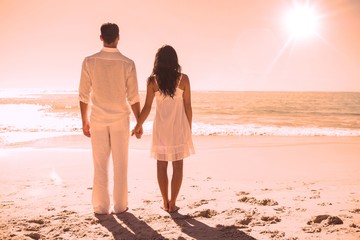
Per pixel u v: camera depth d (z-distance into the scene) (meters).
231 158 7.96
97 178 3.80
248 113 29.58
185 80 3.76
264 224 3.43
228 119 22.66
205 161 7.58
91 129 3.79
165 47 3.73
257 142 10.83
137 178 5.89
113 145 3.79
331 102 53.34
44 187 5.15
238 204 4.16
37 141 10.55
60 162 7.29
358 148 9.50
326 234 3.14
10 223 3.48
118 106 3.73
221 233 3.21
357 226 3.32
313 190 4.89
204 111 31.80
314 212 3.79
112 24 3.69
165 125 3.75
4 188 5.09
